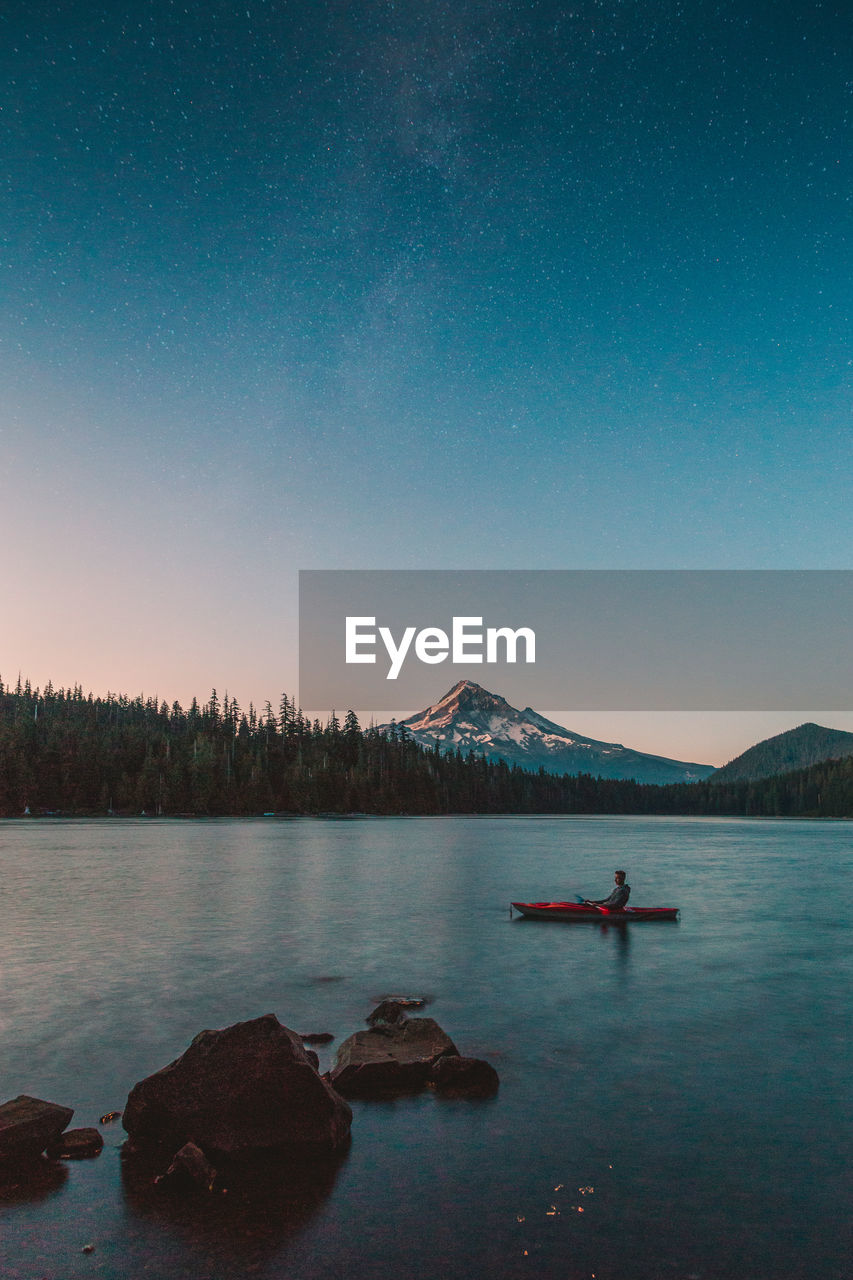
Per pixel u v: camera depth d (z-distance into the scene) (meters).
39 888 36.19
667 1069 11.18
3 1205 7.27
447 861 54.62
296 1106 8.36
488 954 20.36
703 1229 6.95
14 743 155.50
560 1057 11.74
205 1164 7.70
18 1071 11.11
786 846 77.44
